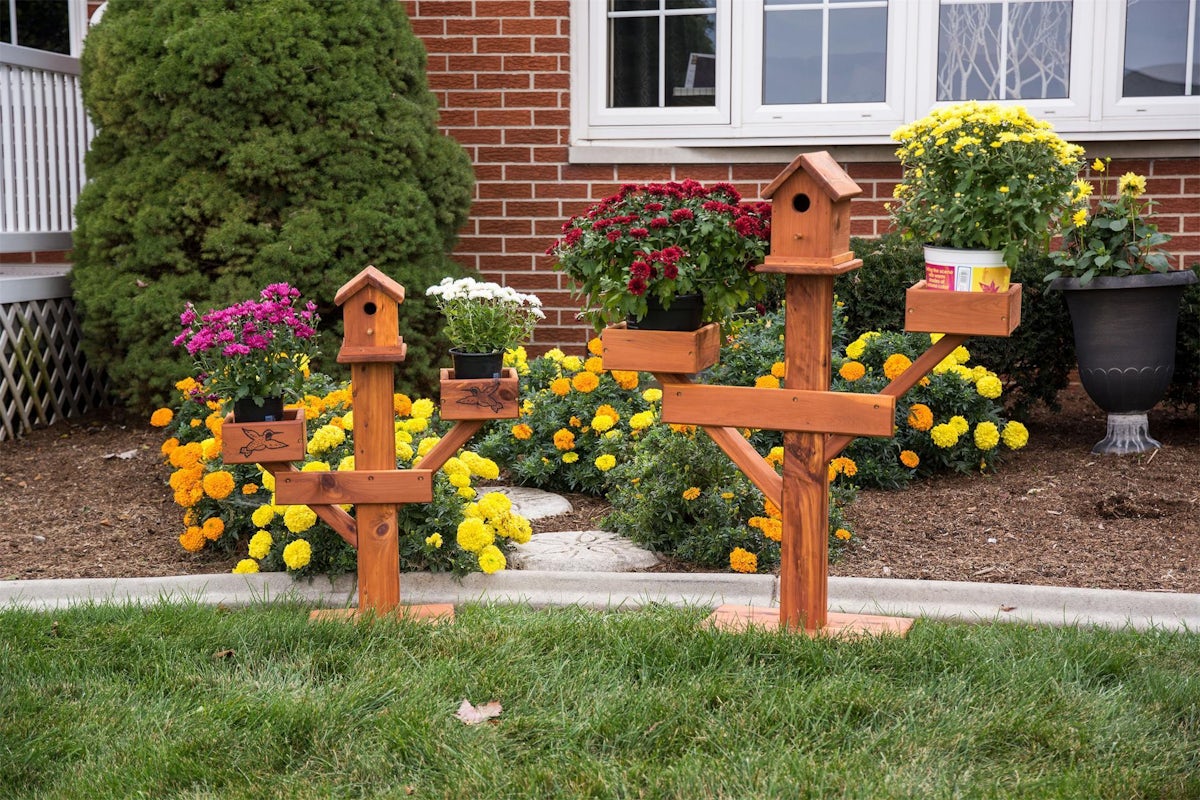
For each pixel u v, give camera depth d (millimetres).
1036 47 6598
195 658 3301
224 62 5984
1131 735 2807
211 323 3598
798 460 3383
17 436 6383
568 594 3910
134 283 6117
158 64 6070
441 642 3326
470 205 6863
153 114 6125
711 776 2621
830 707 2916
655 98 7078
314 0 6191
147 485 5379
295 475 3566
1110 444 5508
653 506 4254
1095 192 6664
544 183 7156
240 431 3514
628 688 3055
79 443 6254
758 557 4152
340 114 6152
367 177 6238
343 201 6211
